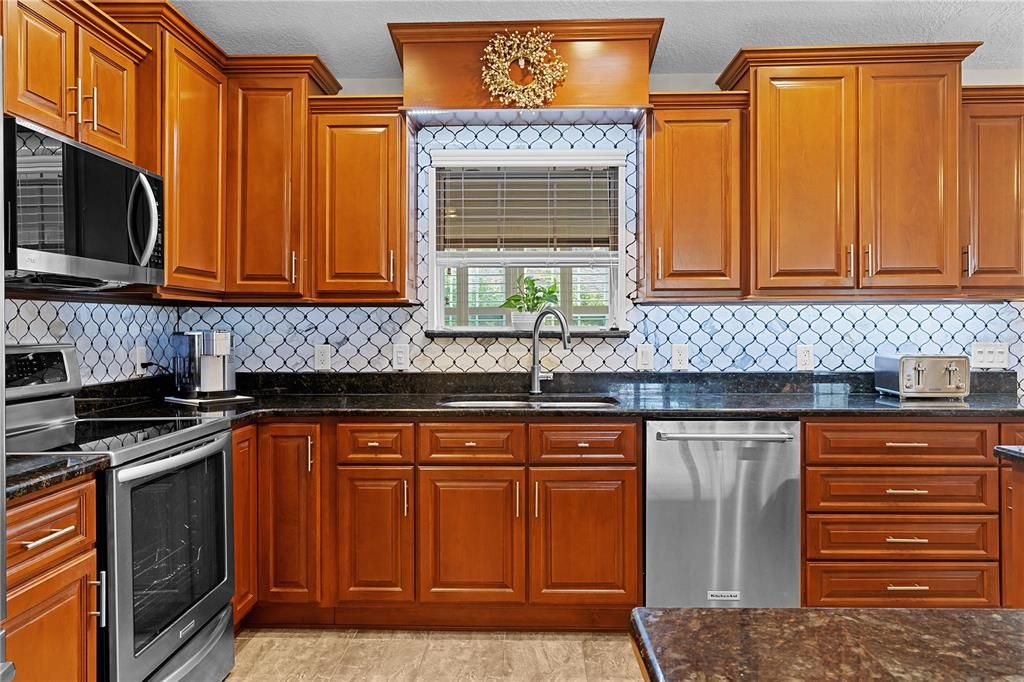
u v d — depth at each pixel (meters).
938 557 2.45
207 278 2.60
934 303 3.05
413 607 2.59
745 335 3.11
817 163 2.73
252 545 2.52
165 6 2.26
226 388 2.82
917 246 2.71
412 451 2.54
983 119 2.79
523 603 2.53
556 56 2.75
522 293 3.22
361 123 2.82
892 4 2.62
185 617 1.97
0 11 1.67
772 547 2.48
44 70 1.83
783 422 2.48
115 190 2.01
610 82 2.74
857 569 2.47
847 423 2.47
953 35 2.86
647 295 2.83
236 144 2.75
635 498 2.51
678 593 2.49
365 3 2.63
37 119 1.80
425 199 3.18
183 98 2.42
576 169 3.18
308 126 2.81
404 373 3.11
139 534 1.78
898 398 2.82
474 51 2.76
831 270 2.73
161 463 1.83
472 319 3.23
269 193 2.76
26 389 1.99
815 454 2.47
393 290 2.82
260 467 2.56
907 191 2.71
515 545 2.52
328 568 2.56
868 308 3.08
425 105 2.77
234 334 3.14
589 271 3.22
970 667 0.59
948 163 2.70
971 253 2.77
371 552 2.54
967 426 2.46
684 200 2.80
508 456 2.52
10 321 2.06
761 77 2.73
